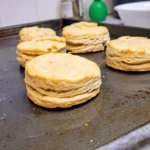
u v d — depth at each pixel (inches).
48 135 4.1
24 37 9.2
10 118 4.8
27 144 3.9
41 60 5.8
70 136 4.0
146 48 6.4
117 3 12.8
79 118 4.6
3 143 4.0
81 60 5.8
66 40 8.6
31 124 4.5
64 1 12.5
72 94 4.9
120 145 3.7
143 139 3.8
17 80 6.6
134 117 4.4
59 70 5.1
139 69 6.4
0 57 8.6
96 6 11.6
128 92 5.5
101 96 5.4
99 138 3.9
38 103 5.1
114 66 6.8
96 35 8.4
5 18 11.1
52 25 12.4
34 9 11.9
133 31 9.4
